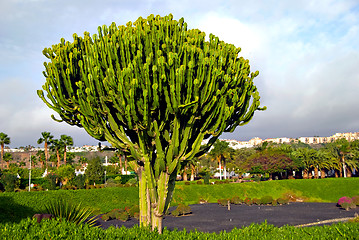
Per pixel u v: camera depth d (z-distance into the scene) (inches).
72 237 264.7
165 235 301.3
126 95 368.8
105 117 437.7
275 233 314.7
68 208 482.3
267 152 2726.4
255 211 1412.4
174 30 415.8
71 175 1924.2
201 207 1590.8
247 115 466.9
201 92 402.0
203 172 3809.1
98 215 1267.2
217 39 445.7
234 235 303.9
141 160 435.2
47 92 447.8
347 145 2775.6
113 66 394.0
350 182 2043.6
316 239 291.9
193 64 375.6
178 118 401.7
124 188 1584.6
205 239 294.2
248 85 448.8
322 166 2650.1
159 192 442.9
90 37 439.5
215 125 424.8
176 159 431.2
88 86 407.5
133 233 296.0
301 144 6589.6
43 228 274.2
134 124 401.1
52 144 2802.7
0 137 2950.3
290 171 2883.9
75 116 466.9
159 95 383.9
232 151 3122.5
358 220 920.9
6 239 250.8
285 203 1723.7
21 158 6161.4
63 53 427.8
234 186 1993.1
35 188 1724.9
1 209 965.8
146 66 363.6
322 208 1504.7
